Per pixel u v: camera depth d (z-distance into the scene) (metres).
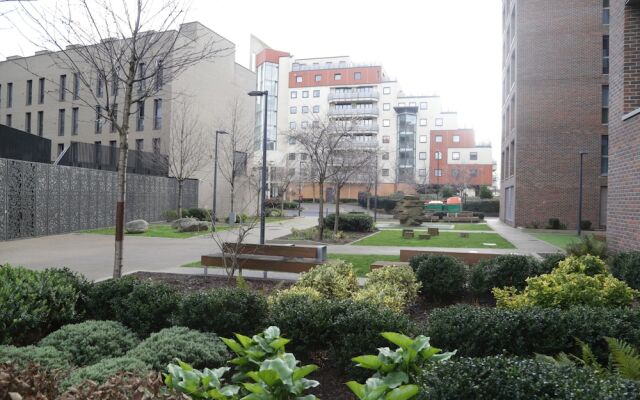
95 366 3.63
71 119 36.62
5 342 4.67
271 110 80.44
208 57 11.02
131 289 5.77
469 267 8.73
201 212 30.92
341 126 24.95
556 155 26.69
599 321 4.18
